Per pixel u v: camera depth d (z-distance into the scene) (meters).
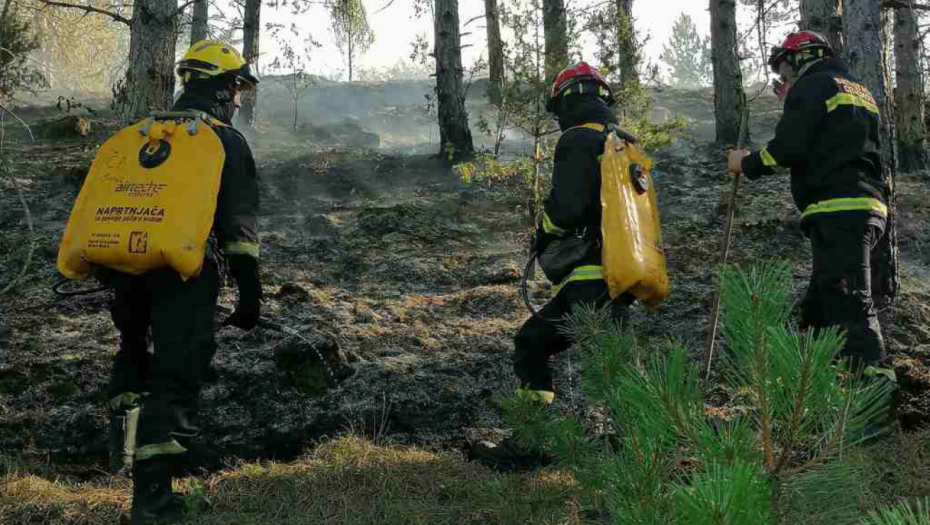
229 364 5.05
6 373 4.96
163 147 3.46
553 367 5.18
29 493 3.94
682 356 1.52
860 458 1.56
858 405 1.37
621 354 2.41
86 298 6.18
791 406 1.37
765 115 17.55
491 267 7.18
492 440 4.54
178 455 3.38
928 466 3.63
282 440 4.62
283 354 5.00
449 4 12.05
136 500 3.33
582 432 2.65
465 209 8.98
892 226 5.35
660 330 5.63
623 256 3.68
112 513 3.76
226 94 3.72
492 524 3.42
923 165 11.91
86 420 4.62
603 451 2.63
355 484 3.94
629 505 1.54
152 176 3.40
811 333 1.39
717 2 13.46
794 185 4.29
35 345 5.41
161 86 8.41
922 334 5.51
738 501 1.12
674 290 6.29
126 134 3.57
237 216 3.47
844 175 4.09
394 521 3.52
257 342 5.38
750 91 22.28
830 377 1.33
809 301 4.34
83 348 5.36
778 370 1.34
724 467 1.28
